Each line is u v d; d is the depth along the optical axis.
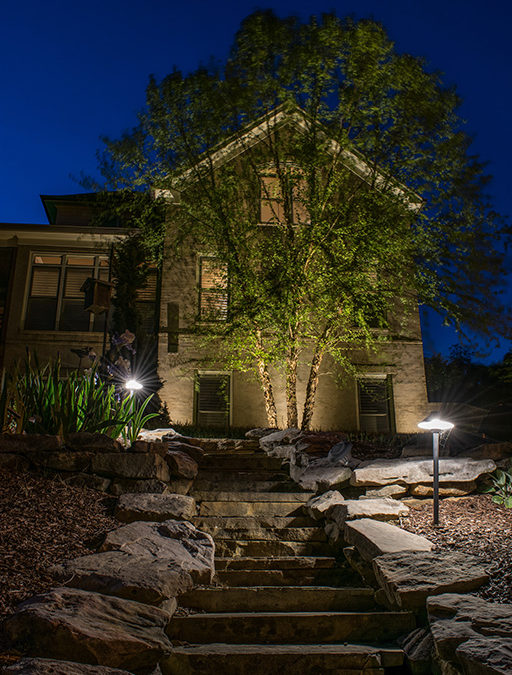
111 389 8.34
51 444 6.78
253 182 14.31
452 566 4.67
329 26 12.67
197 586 4.95
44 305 17.03
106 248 17.19
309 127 13.79
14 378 7.58
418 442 8.60
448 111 12.80
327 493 6.71
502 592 4.25
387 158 13.33
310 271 13.02
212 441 9.68
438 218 13.34
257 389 15.36
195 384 15.20
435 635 3.75
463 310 12.91
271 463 8.36
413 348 15.91
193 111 13.52
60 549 4.77
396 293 13.50
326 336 13.55
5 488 5.83
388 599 4.63
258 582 5.21
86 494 6.18
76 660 3.33
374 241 12.52
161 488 6.53
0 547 4.50
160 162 14.05
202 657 3.94
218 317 15.04
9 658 3.27
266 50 12.95
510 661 3.15
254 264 14.05
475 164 12.99
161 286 15.89
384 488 6.98
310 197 13.10
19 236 17.11
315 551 5.92
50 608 3.60
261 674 3.94
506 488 6.84
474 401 20.78
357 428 15.23
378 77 12.68
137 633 3.63
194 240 14.98
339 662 3.99
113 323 16.80
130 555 4.69
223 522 6.25
